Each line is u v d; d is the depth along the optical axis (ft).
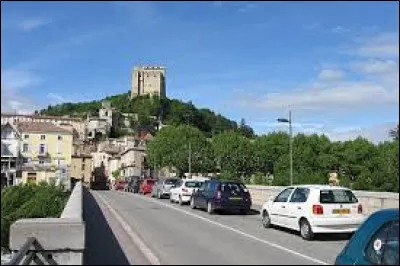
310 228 51.55
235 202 81.76
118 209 91.25
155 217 75.51
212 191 83.51
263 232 57.62
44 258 34.96
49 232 35.19
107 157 485.15
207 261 38.32
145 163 417.49
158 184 139.95
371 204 64.95
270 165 276.21
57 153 334.24
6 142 246.88
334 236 54.65
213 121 527.81
